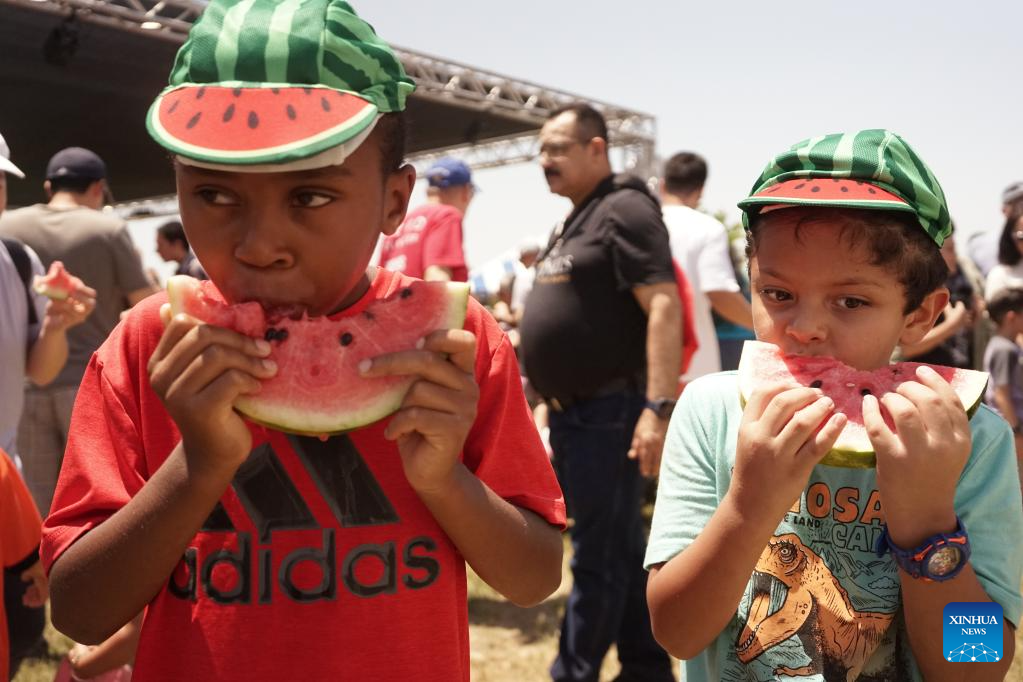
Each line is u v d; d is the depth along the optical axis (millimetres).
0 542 2785
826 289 1877
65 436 6164
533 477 2039
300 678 1817
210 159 1514
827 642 1977
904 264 1864
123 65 16047
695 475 2135
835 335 1896
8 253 4273
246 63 1609
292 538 1877
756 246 1973
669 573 1989
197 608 1857
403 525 1907
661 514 2143
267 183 1592
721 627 1930
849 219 1837
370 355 1745
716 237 6078
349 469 1905
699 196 7188
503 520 1872
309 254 1641
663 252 4484
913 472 1730
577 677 4488
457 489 1768
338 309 1930
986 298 7367
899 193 1888
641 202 4535
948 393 1764
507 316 10461
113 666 2789
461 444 1660
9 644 2904
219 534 1880
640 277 4441
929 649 1876
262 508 1889
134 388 1934
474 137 22078
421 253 6539
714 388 2205
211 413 1572
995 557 1930
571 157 4719
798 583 2012
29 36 14367
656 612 2025
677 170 7094
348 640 1841
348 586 1868
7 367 4160
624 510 4582
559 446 4723
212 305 1665
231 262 1665
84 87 16594
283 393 1702
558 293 4613
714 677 2104
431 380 1627
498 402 2014
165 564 1737
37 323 4426
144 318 1964
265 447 1913
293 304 1727
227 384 1565
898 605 1979
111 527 1747
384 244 6809
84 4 13758
